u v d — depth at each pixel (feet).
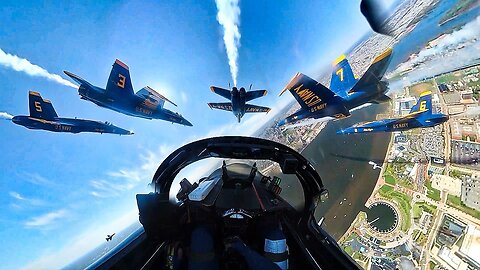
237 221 12.55
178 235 12.54
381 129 107.96
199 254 10.57
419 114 106.11
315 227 14.67
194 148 15.28
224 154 15.66
